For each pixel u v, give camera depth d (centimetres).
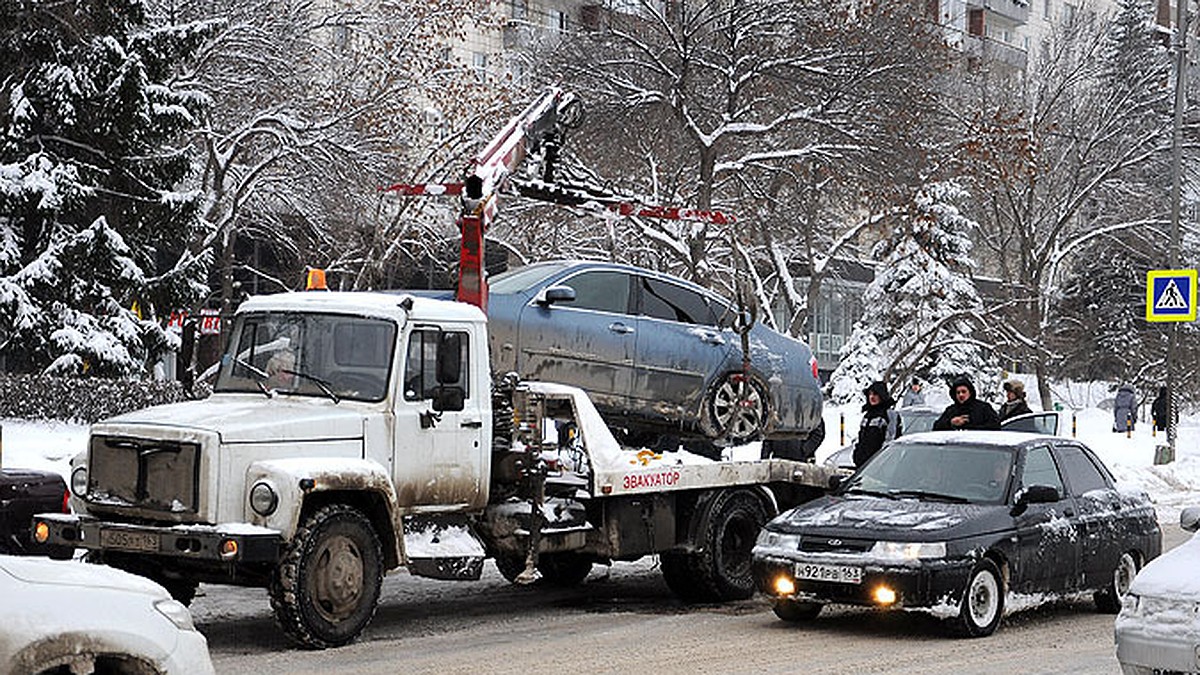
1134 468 6338
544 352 3120
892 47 8050
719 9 7950
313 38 8600
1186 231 11344
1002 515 2612
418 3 8325
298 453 2373
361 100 7956
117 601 1292
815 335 13550
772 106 8219
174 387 5878
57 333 6081
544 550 2736
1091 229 11494
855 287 13238
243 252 9719
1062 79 11012
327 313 2541
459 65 8581
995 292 12488
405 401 2527
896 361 8081
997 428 3591
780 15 7975
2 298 6019
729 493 3027
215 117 7769
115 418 2400
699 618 2777
